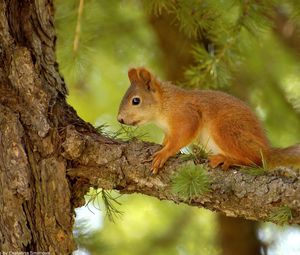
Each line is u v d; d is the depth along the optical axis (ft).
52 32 33.19
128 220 54.85
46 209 29.19
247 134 33.55
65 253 29.25
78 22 39.68
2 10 31.53
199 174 28.07
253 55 50.88
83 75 52.26
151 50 54.80
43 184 29.35
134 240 53.83
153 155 29.73
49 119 30.30
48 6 33.24
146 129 48.32
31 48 31.96
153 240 53.72
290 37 51.98
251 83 51.98
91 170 29.86
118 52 54.75
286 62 52.39
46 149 29.71
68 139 29.68
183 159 29.73
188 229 54.70
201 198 28.66
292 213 27.14
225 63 41.01
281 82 52.39
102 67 55.47
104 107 58.18
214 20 40.63
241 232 52.11
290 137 51.34
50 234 29.09
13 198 28.68
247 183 28.04
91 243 44.42
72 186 29.99
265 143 33.55
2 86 30.50
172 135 35.29
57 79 32.37
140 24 54.44
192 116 34.94
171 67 53.01
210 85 40.81
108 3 49.75
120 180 29.81
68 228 29.45
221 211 28.78
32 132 29.78
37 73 31.12
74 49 40.14
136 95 37.42
